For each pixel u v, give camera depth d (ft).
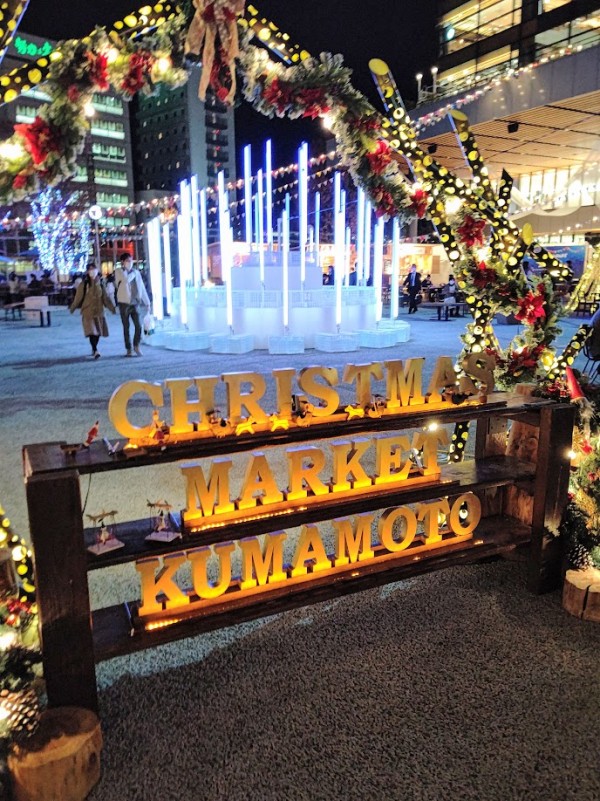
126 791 6.15
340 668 8.02
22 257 138.92
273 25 9.08
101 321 34.27
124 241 138.92
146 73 7.89
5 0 6.87
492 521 10.79
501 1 88.33
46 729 6.10
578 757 6.57
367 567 8.90
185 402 7.51
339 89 9.39
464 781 6.26
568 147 58.65
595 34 76.43
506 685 7.70
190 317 42.78
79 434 18.54
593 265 13.15
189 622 7.55
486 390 9.75
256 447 7.77
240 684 7.72
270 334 39.96
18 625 7.25
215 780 6.27
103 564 7.04
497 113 47.70
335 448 8.64
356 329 42.27
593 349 24.22
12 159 7.35
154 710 7.26
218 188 38.93
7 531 7.97
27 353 36.60
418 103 70.85
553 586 9.93
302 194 42.60
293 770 6.40
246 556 8.07
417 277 68.03
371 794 6.10
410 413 8.89
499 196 12.21
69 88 7.41
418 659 8.20
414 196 10.89
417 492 9.09
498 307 12.57
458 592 9.93
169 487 14.55
